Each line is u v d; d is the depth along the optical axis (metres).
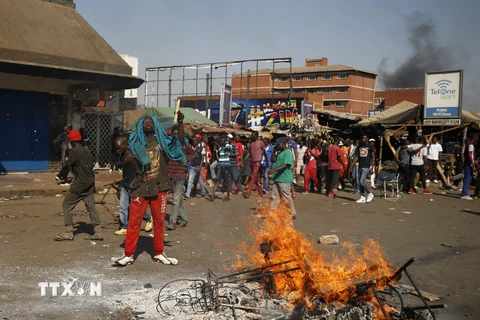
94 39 18.25
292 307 4.45
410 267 6.38
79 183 7.29
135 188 5.98
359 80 87.06
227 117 33.62
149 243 7.33
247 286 4.97
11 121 16.58
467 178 14.66
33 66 15.19
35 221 8.86
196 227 8.75
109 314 4.39
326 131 25.72
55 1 18.22
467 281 5.85
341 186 16.84
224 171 12.83
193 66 33.81
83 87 17.81
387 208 12.12
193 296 4.84
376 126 21.05
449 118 19.34
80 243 7.16
